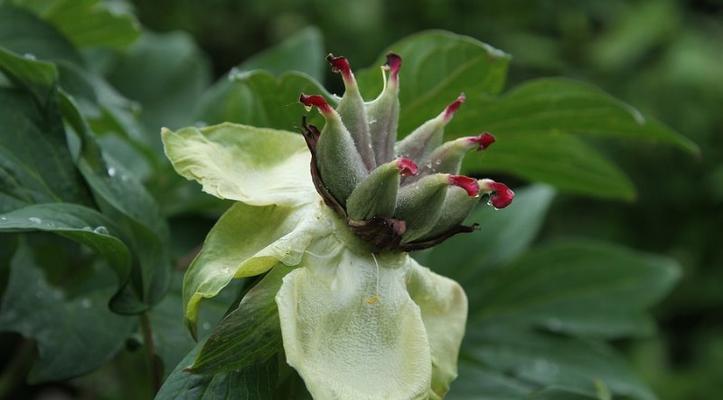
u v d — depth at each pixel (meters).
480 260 0.85
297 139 0.64
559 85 0.73
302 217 0.61
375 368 0.60
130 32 0.82
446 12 1.71
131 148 0.81
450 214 0.62
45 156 0.67
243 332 0.60
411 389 0.60
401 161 0.60
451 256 0.85
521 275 0.86
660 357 1.60
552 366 0.85
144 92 0.94
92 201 0.68
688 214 1.76
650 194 1.74
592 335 0.86
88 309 0.72
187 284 0.61
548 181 0.83
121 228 0.66
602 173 0.81
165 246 0.68
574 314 0.86
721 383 1.57
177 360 0.69
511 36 1.74
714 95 1.76
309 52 0.85
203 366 0.60
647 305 0.87
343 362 0.60
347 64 0.62
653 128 0.75
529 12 1.80
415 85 0.73
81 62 0.77
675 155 1.75
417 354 0.60
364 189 0.60
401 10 1.72
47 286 0.72
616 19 1.85
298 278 0.60
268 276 0.60
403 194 0.61
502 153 0.79
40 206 0.64
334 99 0.70
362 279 0.61
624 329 0.87
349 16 1.67
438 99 0.74
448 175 0.61
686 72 1.75
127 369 0.88
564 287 0.87
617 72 1.78
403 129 0.75
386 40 1.69
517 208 0.87
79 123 0.68
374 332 0.60
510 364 0.84
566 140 0.78
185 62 0.96
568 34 1.79
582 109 0.74
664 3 1.82
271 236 0.61
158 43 0.96
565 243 0.87
